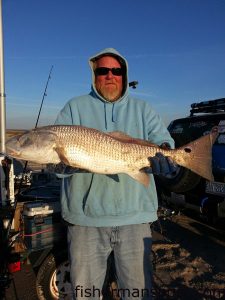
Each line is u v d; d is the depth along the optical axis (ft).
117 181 3.66
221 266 5.81
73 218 3.69
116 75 3.94
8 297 4.95
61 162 3.63
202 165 3.64
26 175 6.47
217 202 6.31
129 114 3.92
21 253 4.52
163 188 7.71
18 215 4.78
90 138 3.63
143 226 3.75
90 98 3.99
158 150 3.70
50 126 3.75
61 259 4.51
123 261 3.68
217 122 6.83
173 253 6.38
